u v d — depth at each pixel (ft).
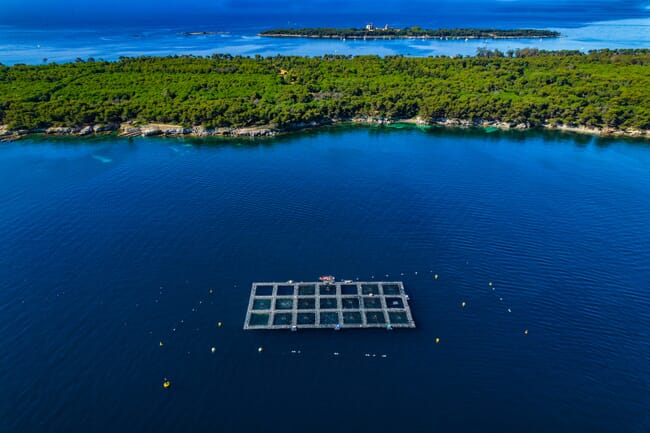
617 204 427.33
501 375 247.91
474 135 650.02
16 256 340.39
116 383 240.53
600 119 655.35
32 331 273.13
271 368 250.78
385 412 225.76
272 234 375.25
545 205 424.46
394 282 315.99
